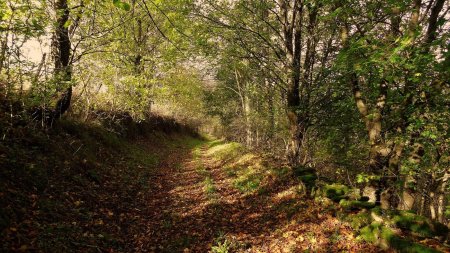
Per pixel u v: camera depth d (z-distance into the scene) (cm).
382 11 975
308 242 713
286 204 977
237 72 2891
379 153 960
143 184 1305
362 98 1038
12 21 853
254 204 1071
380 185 966
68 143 1193
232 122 3766
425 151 961
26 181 798
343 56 850
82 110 1622
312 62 1405
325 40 1380
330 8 1141
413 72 772
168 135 3472
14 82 1003
